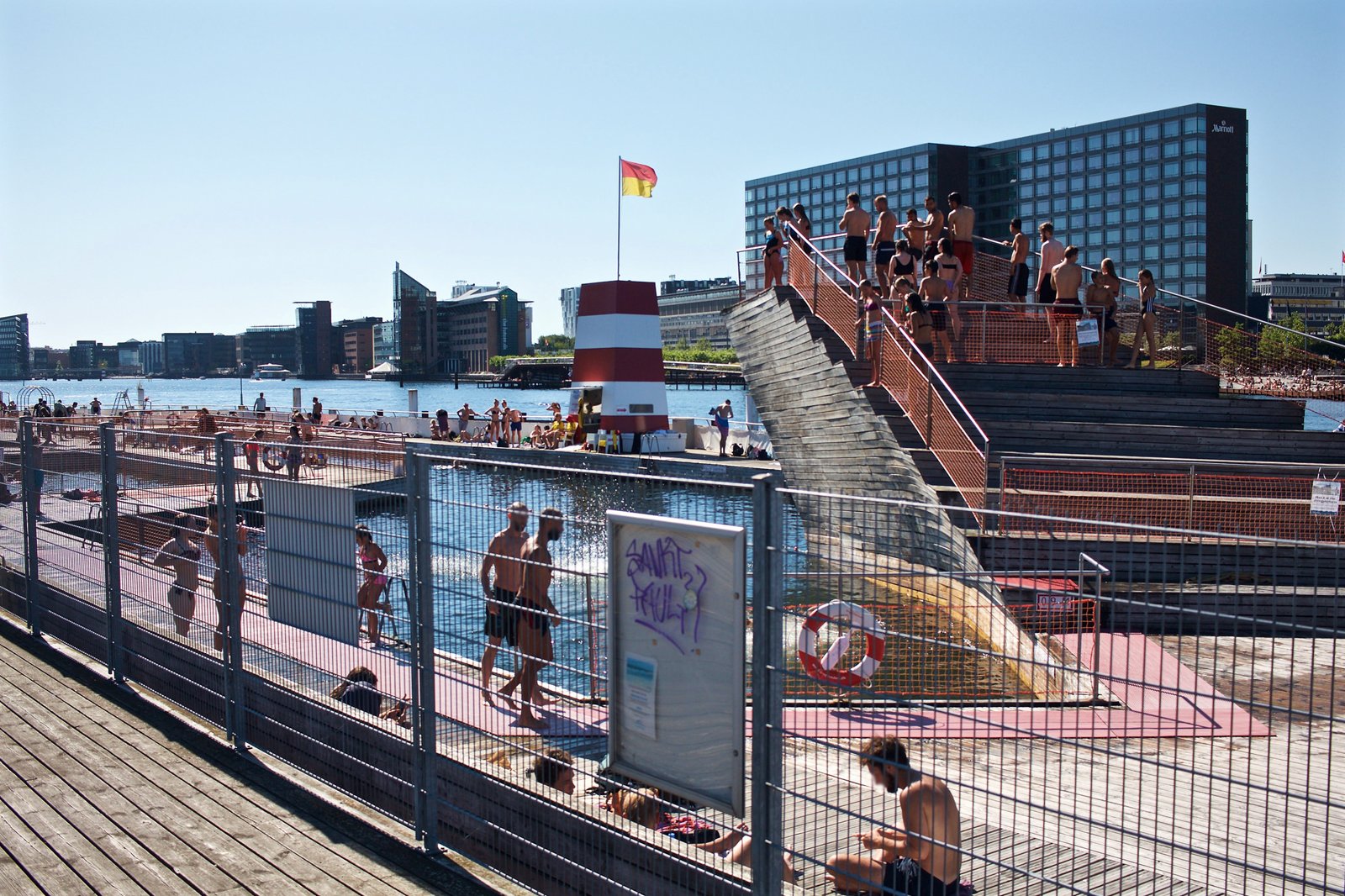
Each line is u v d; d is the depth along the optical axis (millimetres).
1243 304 106750
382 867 5551
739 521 4199
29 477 10734
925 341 19438
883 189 125375
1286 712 3014
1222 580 11281
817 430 20547
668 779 4453
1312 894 4793
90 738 7637
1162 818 5574
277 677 7062
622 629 4645
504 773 5340
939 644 3748
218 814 6250
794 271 23297
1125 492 15000
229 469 7297
